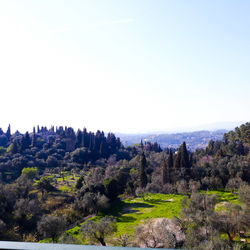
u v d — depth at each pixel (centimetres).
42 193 8150
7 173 10825
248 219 3762
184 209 4381
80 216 6506
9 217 5344
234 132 15875
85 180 9712
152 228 3791
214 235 3294
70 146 18088
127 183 9806
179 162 10669
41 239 4619
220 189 8450
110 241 3928
